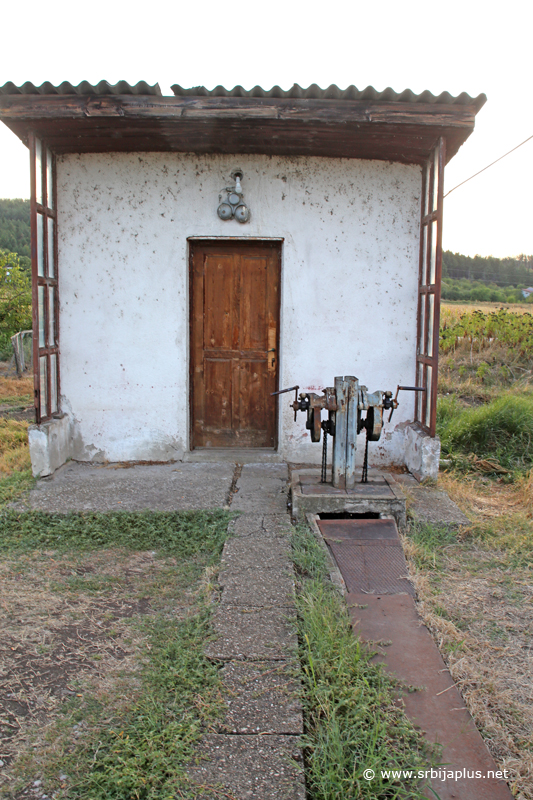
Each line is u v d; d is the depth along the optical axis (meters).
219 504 4.81
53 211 5.72
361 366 5.97
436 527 4.62
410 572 3.90
